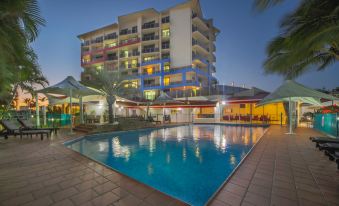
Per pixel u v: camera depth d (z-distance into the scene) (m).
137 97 29.28
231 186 3.31
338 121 9.06
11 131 8.78
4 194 2.99
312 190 3.15
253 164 4.66
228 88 32.19
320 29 4.84
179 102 21.44
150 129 17.02
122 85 16.89
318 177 3.75
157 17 42.16
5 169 4.26
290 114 11.22
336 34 4.36
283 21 5.74
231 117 24.62
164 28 41.59
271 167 4.41
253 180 3.59
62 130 13.52
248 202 2.76
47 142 8.05
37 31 4.21
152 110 31.34
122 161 6.39
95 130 12.67
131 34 43.22
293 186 3.31
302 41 5.35
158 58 41.41
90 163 4.77
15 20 3.92
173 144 9.59
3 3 3.48
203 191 4.02
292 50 6.62
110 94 15.67
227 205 2.68
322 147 5.05
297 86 10.65
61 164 4.67
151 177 4.86
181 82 37.28
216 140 10.82
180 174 5.09
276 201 2.78
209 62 45.41
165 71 39.22
